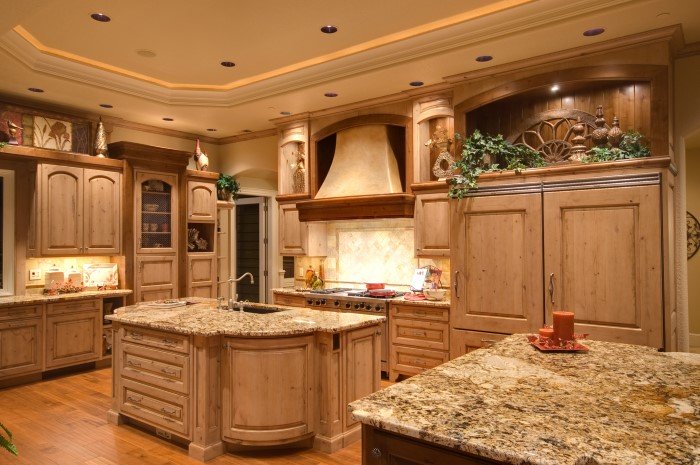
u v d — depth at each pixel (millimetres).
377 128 5676
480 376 1852
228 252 7719
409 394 1640
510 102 4832
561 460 1133
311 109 5898
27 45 4301
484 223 4344
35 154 5156
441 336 4734
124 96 5383
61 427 3830
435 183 4953
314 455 3311
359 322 3506
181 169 6430
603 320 3779
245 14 3844
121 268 5855
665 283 3562
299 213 5934
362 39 4371
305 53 4680
